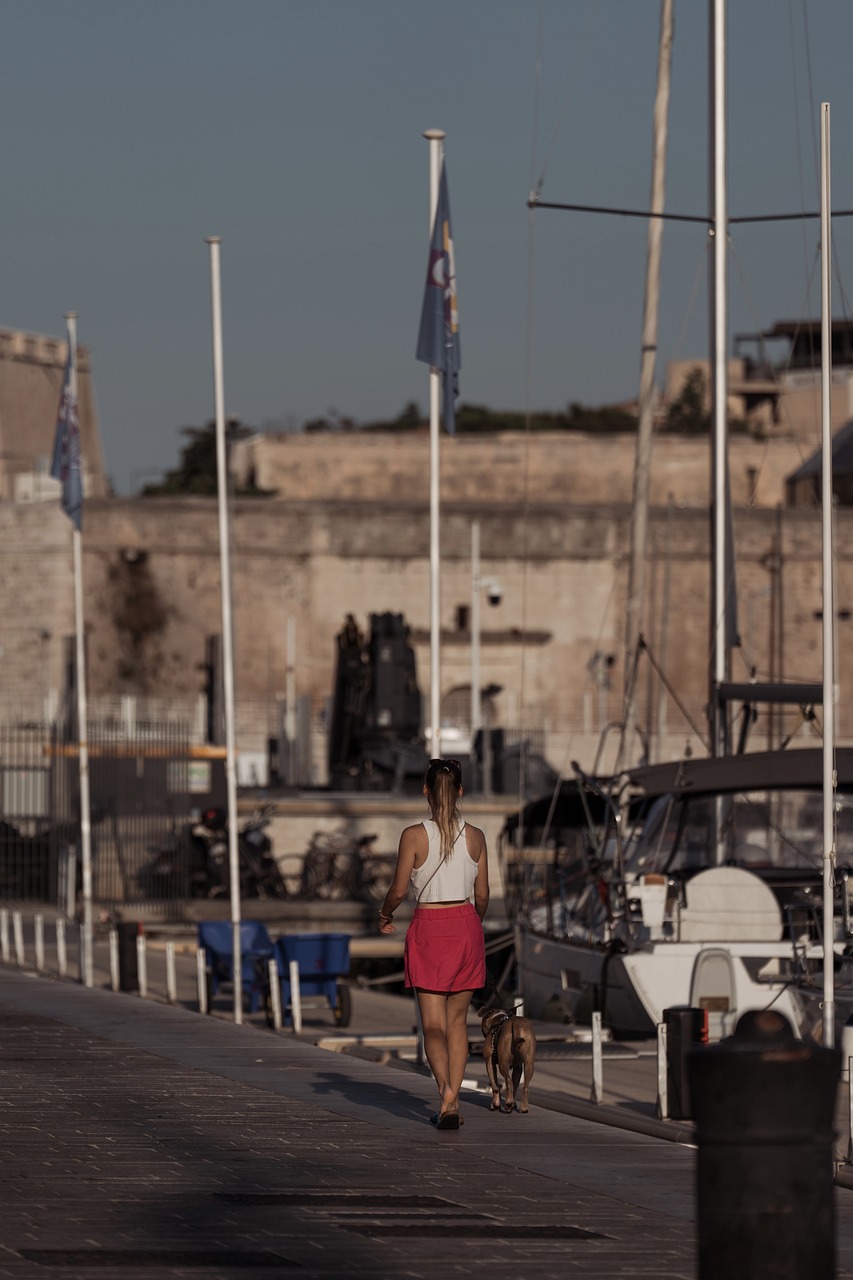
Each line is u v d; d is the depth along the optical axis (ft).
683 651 338.34
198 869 155.02
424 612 339.98
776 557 338.13
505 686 337.31
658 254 134.72
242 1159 43.19
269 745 227.40
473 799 164.04
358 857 153.99
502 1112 52.19
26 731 213.87
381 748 178.81
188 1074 58.08
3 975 97.09
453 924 47.88
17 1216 36.32
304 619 336.29
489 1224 36.55
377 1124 48.98
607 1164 43.83
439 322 79.46
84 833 116.16
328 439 443.73
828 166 74.95
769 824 101.04
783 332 490.08
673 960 85.35
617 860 91.35
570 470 433.48
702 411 514.68
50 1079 56.49
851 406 465.88
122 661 325.01
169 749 160.45
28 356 400.26
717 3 118.52
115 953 99.04
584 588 341.21
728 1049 26.32
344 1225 36.14
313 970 94.68
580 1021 91.40
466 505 341.00
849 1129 48.62
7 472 390.21
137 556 327.88
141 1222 35.96
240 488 444.55
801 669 342.03
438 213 79.25
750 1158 25.99
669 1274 32.35
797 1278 25.86
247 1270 31.96
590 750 298.35
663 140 135.74
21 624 324.80
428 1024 48.21
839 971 76.74
